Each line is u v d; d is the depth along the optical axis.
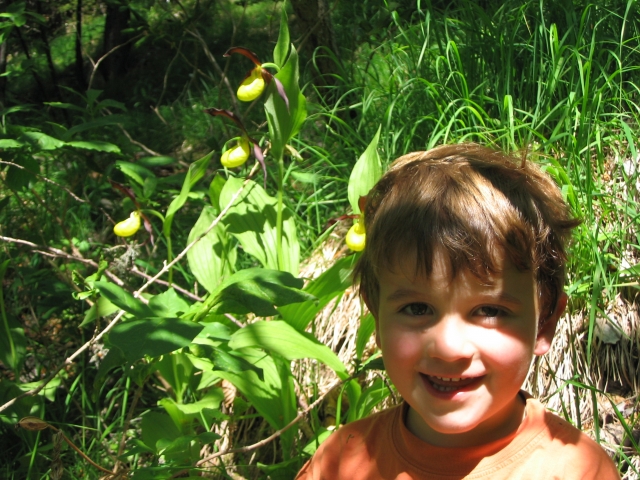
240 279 1.81
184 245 3.12
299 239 3.01
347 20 4.68
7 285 3.13
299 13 3.65
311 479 1.34
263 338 1.91
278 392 2.15
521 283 1.09
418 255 1.06
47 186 3.39
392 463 1.24
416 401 1.12
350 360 2.45
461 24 3.34
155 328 1.50
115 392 2.64
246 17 6.37
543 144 2.55
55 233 3.23
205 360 2.01
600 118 2.76
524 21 3.28
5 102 4.92
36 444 2.14
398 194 1.14
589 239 2.27
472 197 1.08
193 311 1.86
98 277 1.88
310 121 3.67
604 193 2.40
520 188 1.13
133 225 2.31
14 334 2.38
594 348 2.21
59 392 2.64
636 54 3.04
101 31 7.30
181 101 5.49
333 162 3.27
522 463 1.15
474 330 1.07
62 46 6.90
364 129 3.32
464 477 1.16
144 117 5.08
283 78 2.14
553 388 2.17
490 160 1.23
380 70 3.98
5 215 3.33
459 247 1.04
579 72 2.82
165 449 1.74
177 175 2.72
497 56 3.02
